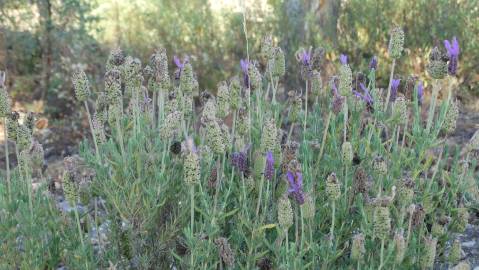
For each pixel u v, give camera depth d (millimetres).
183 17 1778
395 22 1767
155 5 1801
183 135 792
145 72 784
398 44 765
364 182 714
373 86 806
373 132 820
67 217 768
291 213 645
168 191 736
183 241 731
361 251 663
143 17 1785
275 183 741
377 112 792
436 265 832
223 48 1780
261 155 698
